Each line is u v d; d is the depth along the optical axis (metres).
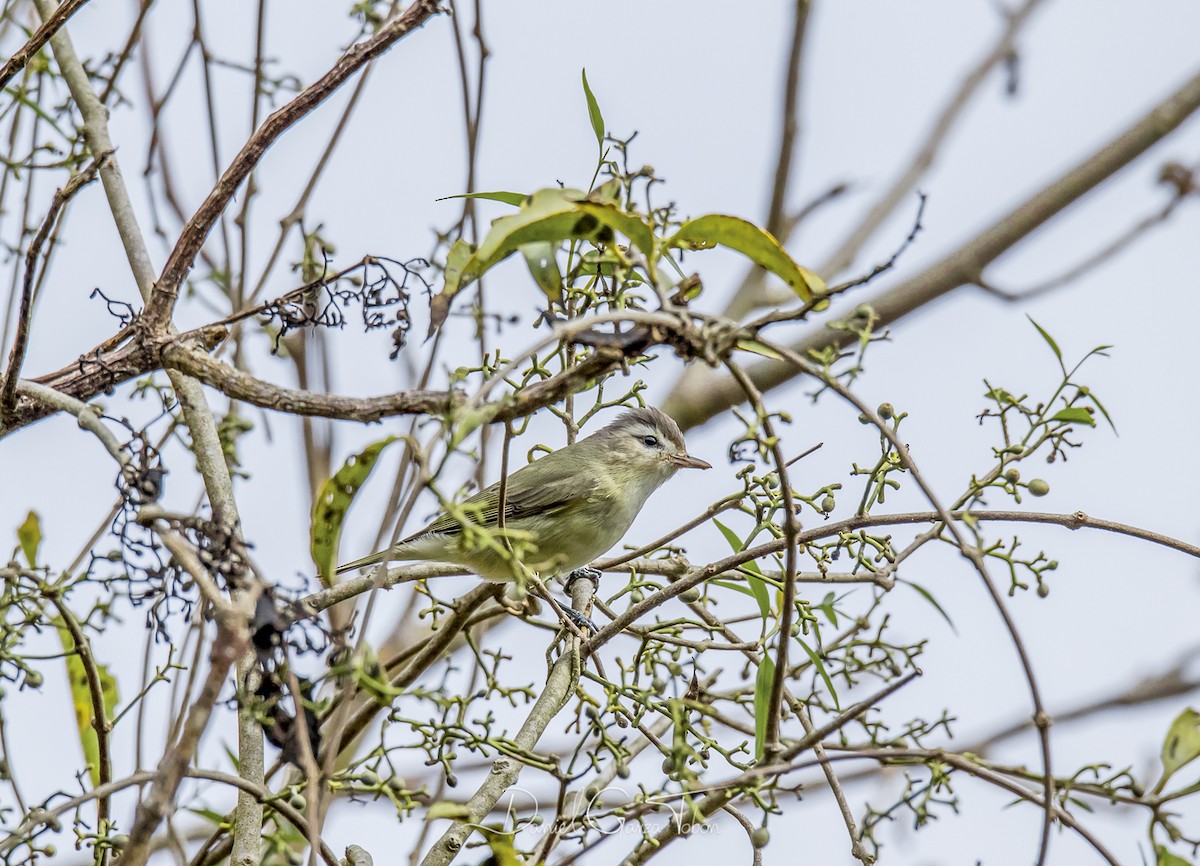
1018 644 6.36
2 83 8.16
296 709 5.73
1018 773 7.04
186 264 7.90
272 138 7.80
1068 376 7.79
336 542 6.69
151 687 7.65
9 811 7.59
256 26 10.84
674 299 6.45
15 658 7.41
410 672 9.73
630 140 7.88
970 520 6.86
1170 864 6.61
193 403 8.20
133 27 10.42
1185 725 6.76
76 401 6.93
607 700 8.23
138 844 5.28
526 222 6.22
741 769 7.70
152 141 10.98
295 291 7.77
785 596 6.84
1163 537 7.83
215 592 5.53
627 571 11.62
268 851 6.16
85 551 9.29
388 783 6.54
